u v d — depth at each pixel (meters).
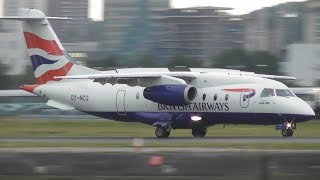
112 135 176.62
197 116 160.88
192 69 170.75
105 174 70.75
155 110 165.62
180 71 167.38
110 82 162.62
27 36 180.50
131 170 70.50
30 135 176.25
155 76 158.12
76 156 71.06
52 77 179.12
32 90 181.25
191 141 140.00
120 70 170.75
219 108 158.50
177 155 70.00
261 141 136.88
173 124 164.12
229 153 69.44
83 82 176.75
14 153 71.31
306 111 154.62
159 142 136.25
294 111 154.00
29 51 180.88
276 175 68.06
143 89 167.12
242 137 158.75
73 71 176.12
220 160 69.00
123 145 128.75
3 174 71.06
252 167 68.38
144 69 169.88
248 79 158.75
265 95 155.50
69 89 176.50
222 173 68.94
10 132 190.88
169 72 163.00
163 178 70.06
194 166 69.50
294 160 67.94
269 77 172.00
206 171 69.25
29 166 71.06
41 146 126.69
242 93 156.75
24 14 179.00
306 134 174.25
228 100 157.50
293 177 67.94
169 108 163.25
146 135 177.00
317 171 67.75
